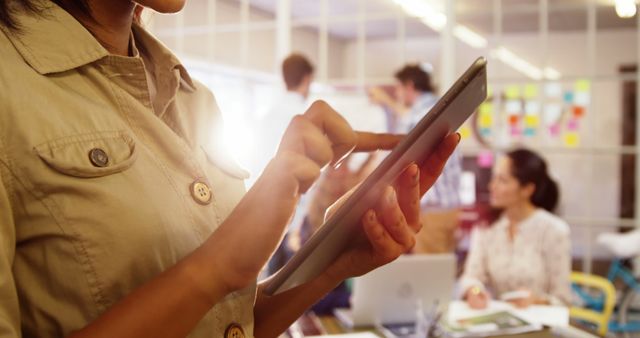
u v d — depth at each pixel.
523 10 4.37
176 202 0.59
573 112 4.36
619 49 4.48
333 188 3.48
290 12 4.84
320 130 0.56
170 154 0.62
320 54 4.78
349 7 4.70
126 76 0.62
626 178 4.32
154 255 0.55
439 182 3.55
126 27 0.68
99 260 0.53
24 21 0.57
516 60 4.44
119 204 0.54
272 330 0.74
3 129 0.51
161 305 0.46
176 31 5.11
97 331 0.45
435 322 2.04
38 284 0.53
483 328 2.07
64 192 0.52
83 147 0.54
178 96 0.73
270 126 3.96
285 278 0.52
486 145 4.46
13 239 0.51
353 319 2.15
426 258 2.18
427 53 4.58
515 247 2.99
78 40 0.58
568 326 2.09
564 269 2.90
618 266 4.30
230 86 5.05
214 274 0.48
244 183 0.74
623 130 4.29
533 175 2.97
